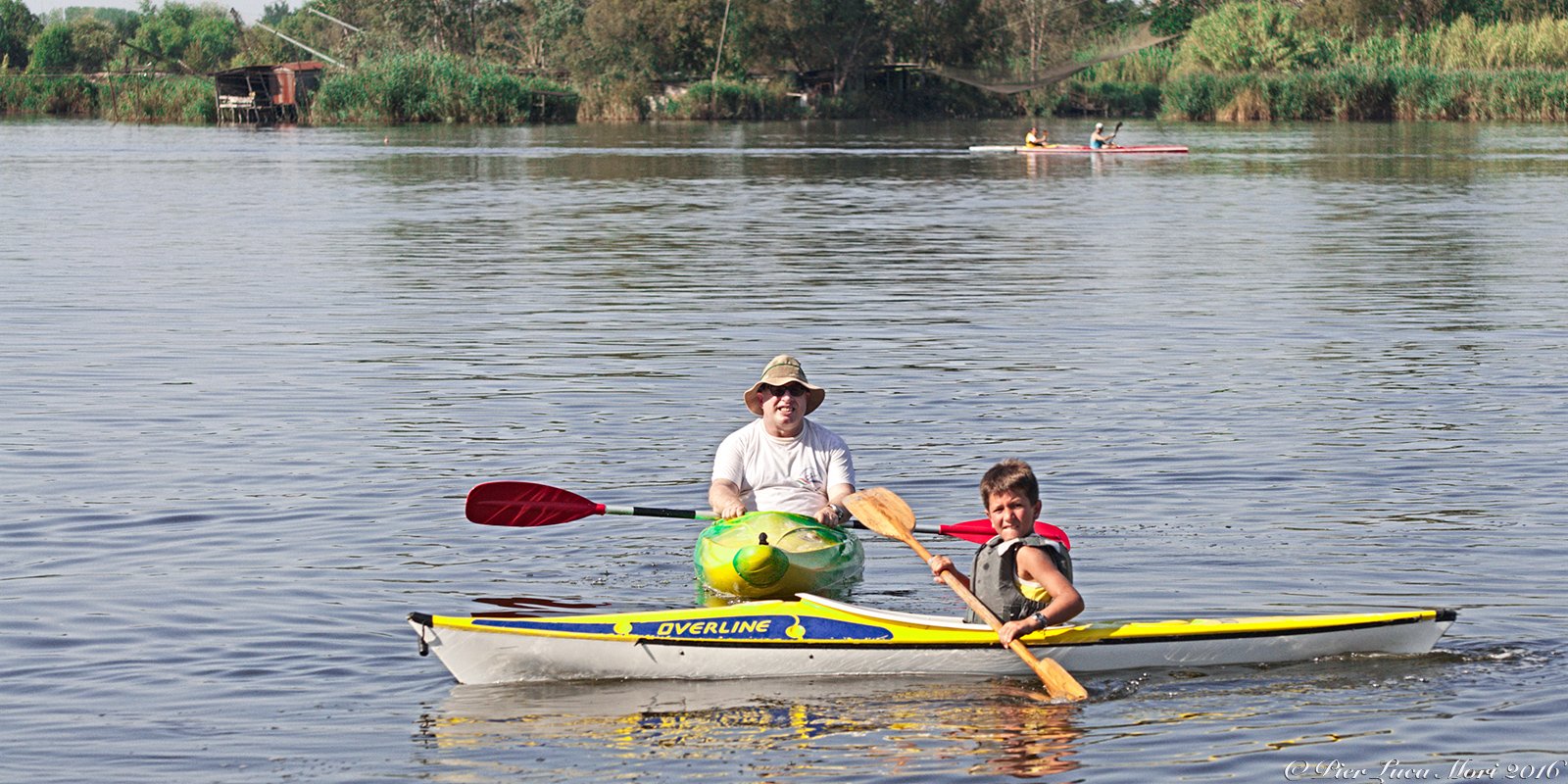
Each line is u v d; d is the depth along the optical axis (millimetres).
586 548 8648
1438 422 11648
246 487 9891
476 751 6027
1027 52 93938
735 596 7844
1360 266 21453
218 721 6289
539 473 10266
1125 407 12273
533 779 5762
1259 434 11273
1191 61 85938
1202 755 5941
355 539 8789
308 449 10945
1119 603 7613
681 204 32406
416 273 20891
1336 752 5945
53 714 6352
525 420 11883
